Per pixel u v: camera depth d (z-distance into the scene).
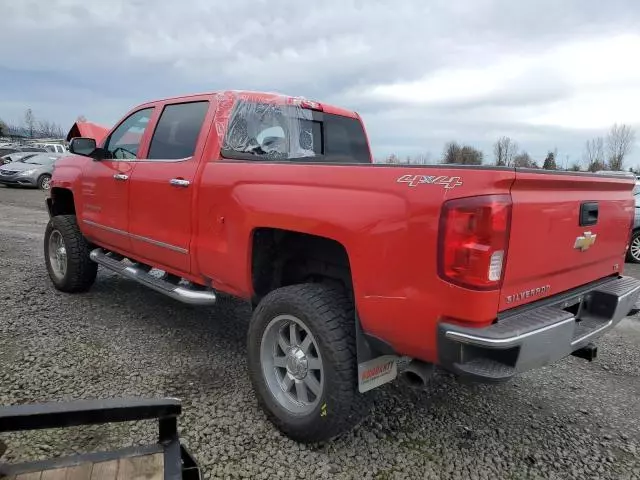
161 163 3.80
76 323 4.34
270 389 2.85
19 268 6.20
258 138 3.74
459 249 2.05
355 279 2.42
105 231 4.50
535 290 2.36
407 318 2.23
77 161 5.09
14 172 19.53
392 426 2.98
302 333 2.81
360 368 2.49
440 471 2.58
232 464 2.53
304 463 2.57
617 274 3.18
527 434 2.99
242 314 4.86
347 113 4.55
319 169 2.65
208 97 3.65
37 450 2.52
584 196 2.61
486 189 2.04
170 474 1.65
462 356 2.09
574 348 2.47
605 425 3.14
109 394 3.13
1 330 4.04
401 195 2.24
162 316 4.66
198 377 3.45
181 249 3.58
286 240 3.09
